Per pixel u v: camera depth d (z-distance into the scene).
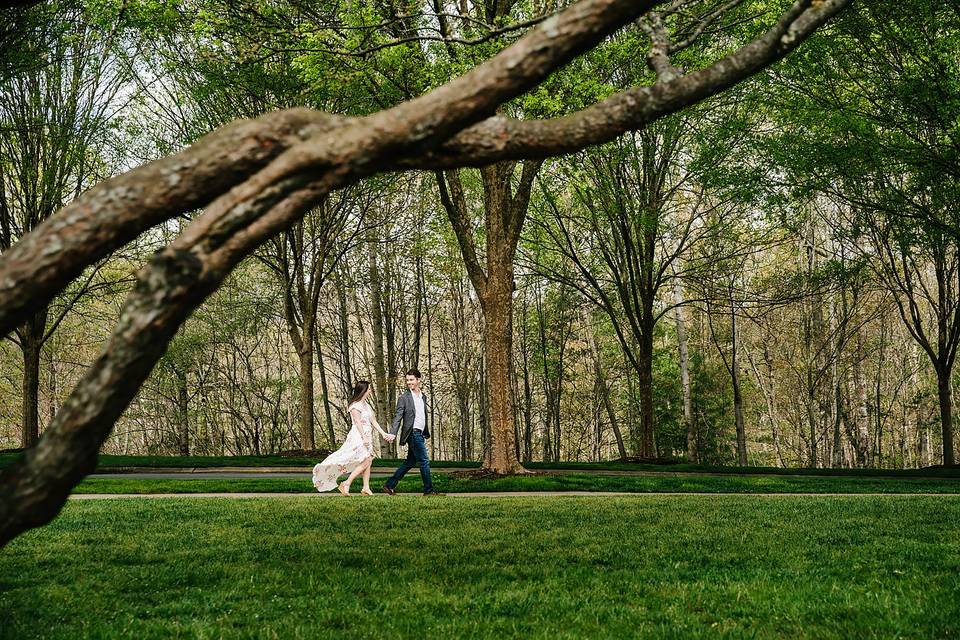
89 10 15.57
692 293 37.81
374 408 39.41
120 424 48.62
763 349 43.16
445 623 4.74
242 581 6.00
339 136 2.65
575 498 13.34
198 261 2.54
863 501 12.77
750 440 50.97
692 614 4.98
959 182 19.12
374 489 15.67
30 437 25.22
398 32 14.27
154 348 2.51
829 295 37.44
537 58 2.71
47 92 23.89
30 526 2.41
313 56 13.59
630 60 18.47
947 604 5.10
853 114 17.83
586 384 50.19
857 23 17.22
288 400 49.62
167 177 2.56
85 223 2.46
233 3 14.09
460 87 2.71
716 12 4.28
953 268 27.33
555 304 42.31
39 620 4.82
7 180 25.30
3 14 19.41
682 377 33.91
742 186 21.34
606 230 29.22
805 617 4.91
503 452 18.25
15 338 26.41
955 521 9.74
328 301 42.66
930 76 16.77
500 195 18.55
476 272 18.61
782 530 8.84
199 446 49.16
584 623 4.76
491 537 8.26
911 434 49.00
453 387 45.53
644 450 26.78
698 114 23.17
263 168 2.69
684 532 8.68
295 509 10.85
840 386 39.69
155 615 5.07
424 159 2.80
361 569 6.50
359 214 30.73
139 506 11.41
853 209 25.30
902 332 44.59
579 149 2.96
